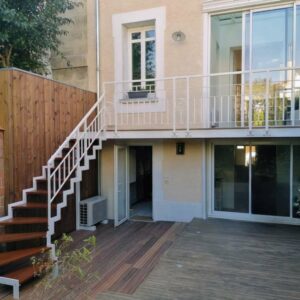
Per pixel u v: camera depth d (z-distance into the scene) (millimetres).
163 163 6988
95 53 7504
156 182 7062
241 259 4539
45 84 5738
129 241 5727
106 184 7426
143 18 6996
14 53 7086
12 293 3826
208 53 6551
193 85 6652
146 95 7055
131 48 7441
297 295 3494
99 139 6316
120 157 7137
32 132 5418
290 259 4512
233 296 3508
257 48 6309
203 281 3891
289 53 6086
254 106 6297
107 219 7250
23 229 5125
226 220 6582
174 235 6035
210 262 4457
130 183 8641
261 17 6242
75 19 7672
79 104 6797
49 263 3984
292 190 6254
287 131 5406
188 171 6793
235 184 6668
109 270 4426
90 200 6820
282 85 6117
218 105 6602
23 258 4129
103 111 6648
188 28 6652
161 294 3611
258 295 3514
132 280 4094
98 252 5160
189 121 6617
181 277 4016
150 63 7297
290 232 5746
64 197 5020
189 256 4684
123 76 7312
